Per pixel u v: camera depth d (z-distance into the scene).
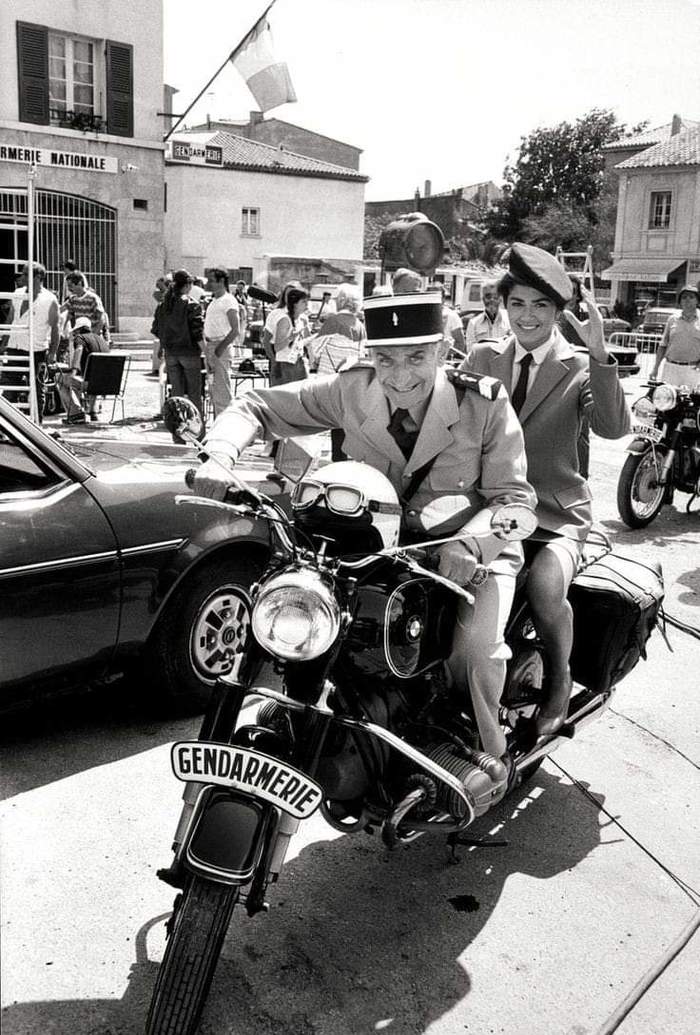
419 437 2.67
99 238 22.00
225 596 4.01
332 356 8.70
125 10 21.30
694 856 3.30
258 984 2.56
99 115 21.67
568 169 57.03
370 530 2.44
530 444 3.35
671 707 4.48
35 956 2.60
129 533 3.61
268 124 51.50
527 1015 2.52
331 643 2.26
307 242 38.12
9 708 3.48
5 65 20.11
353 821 2.88
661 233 37.94
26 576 3.32
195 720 4.02
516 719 3.29
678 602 5.89
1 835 3.13
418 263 2.87
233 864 2.18
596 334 3.13
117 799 3.38
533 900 3.00
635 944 2.82
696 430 7.89
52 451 3.59
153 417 12.12
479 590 2.75
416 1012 2.50
